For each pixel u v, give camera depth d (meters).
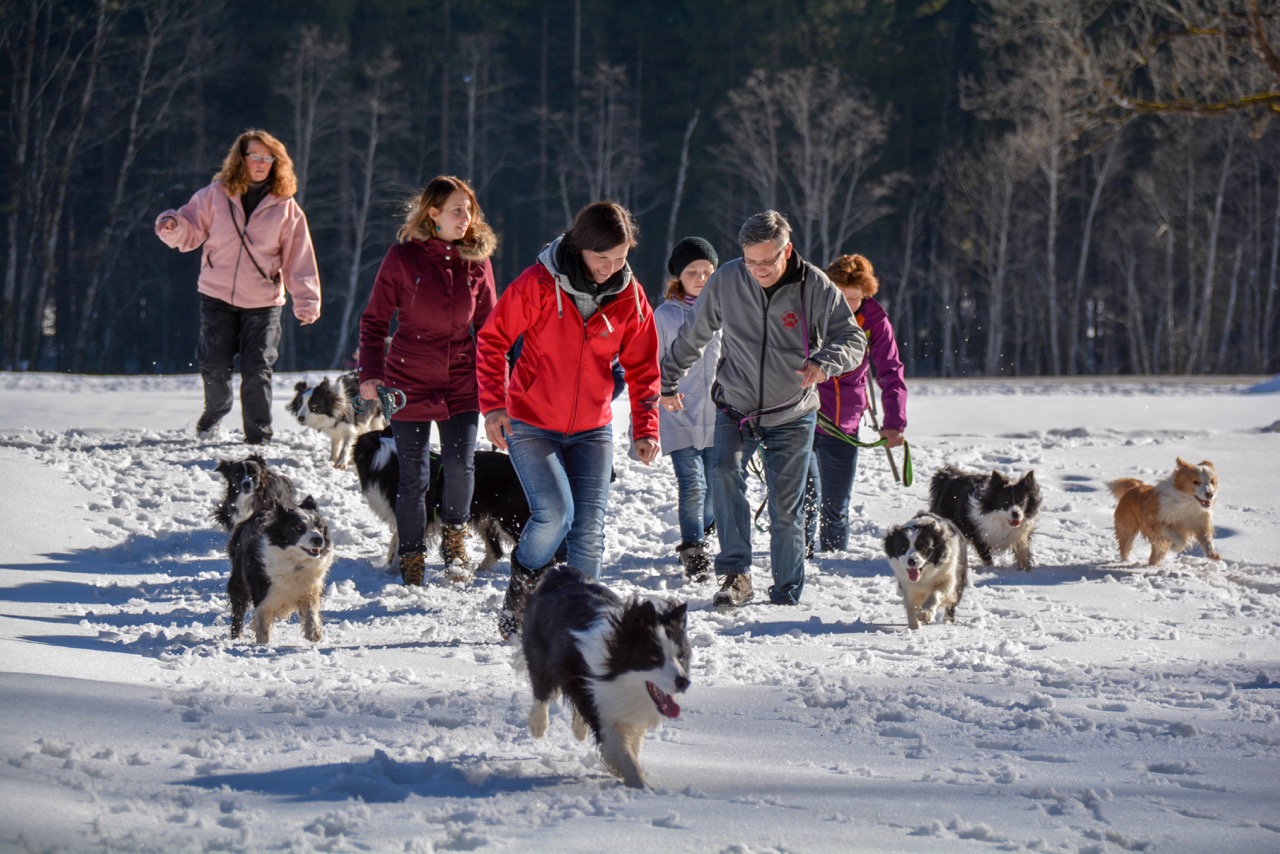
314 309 12.86
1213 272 54.06
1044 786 4.42
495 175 59.31
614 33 62.69
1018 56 54.06
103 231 51.12
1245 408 20.89
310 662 6.55
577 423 6.77
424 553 8.96
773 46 58.75
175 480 11.84
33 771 4.06
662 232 59.34
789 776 4.56
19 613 7.57
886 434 10.09
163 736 4.74
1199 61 35.19
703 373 9.34
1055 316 50.69
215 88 56.56
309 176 53.00
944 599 7.94
